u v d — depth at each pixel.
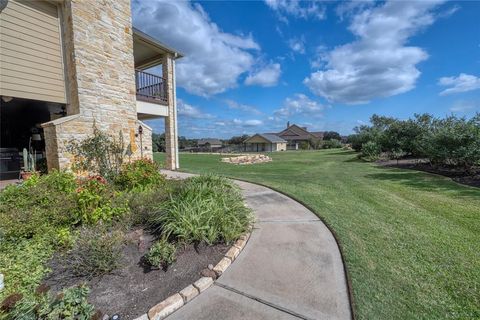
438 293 1.98
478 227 3.45
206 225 2.84
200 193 3.51
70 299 1.62
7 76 4.66
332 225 3.54
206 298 1.96
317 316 1.74
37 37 5.07
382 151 14.94
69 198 3.48
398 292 1.99
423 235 3.17
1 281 1.94
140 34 8.42
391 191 5.84
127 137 6.70
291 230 3.37
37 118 8.18
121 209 3.44
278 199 5.05
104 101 6.05
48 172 5.08
